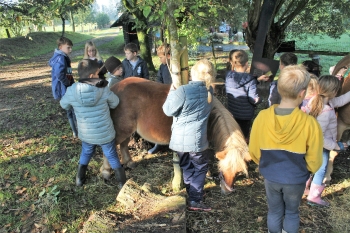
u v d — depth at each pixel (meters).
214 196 3.25
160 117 3.16
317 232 2.72
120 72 3.84
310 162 2.10
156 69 11.70
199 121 2.67
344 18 6.95
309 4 6.64
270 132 2.10
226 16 5.41
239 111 3.53
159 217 2.73
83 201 3.20
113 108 3.20
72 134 4.86
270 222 2.38
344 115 3.21
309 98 2.78
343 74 3.76
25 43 23.05
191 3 2.83
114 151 3.27
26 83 10.10
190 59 12.79
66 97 3.08
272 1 4.96
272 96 3.64
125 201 3.03
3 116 5.98
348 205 3.03
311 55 7.28
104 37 39.38
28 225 2.88
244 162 2.70
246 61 3.46
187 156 2.85
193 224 2.85
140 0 2.73
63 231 2.79
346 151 4.08
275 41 6.08
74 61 16.66
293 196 2.18
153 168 3.81
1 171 3.79
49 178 3.63
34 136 4.85
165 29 3.09
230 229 2.78
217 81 6.89
